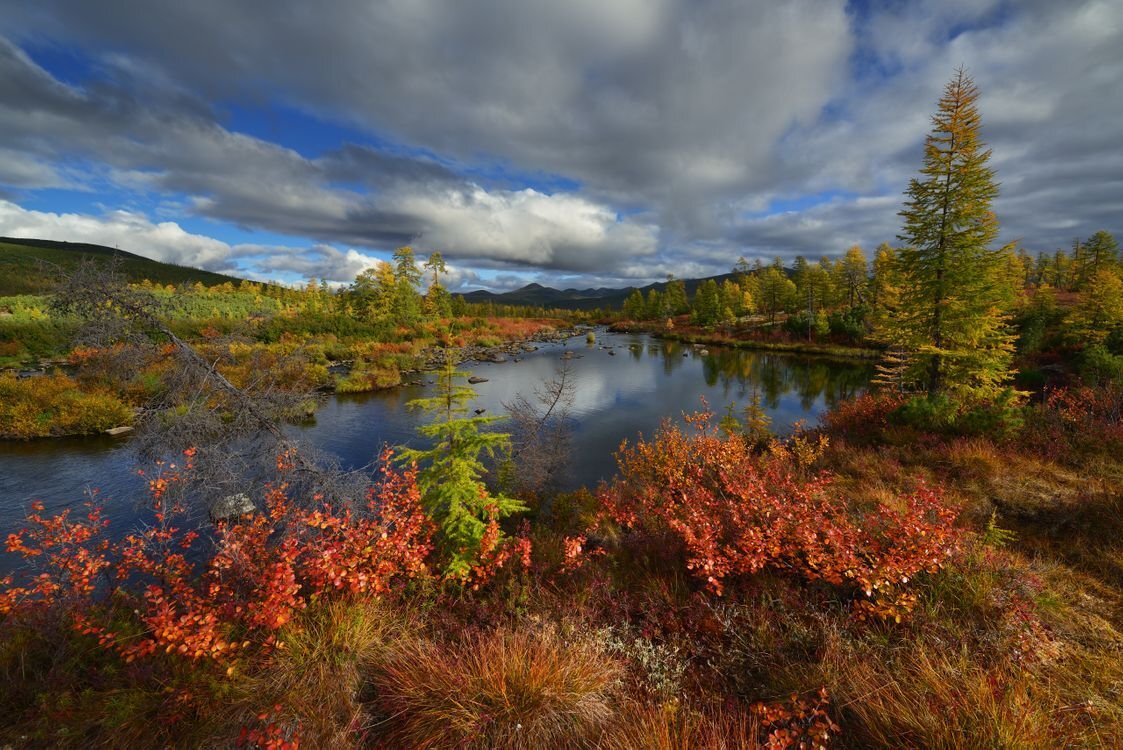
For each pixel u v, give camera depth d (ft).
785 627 14.64
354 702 11.53
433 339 157.07
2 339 89.35
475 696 11.23
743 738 10.36
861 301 197.67
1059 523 21.74
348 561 14.29
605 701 11.80
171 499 19.19
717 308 221.87
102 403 55.36
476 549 18.29
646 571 19.31
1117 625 13.91
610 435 61.21
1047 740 9.13
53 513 35.06
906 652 12.71
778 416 72.84
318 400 73.41
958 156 52.24
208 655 11.68
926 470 30.40
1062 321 105.60
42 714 10.63
